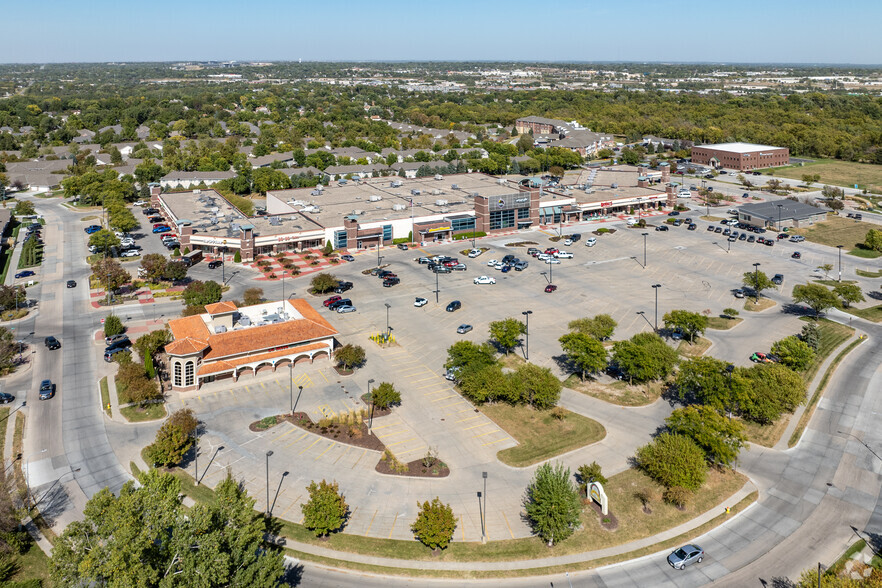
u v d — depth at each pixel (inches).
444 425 3545.8
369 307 5305.1
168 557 2089.1
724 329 4852.4
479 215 7588.6
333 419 3592.5
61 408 3710.6
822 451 3307.1
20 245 7135.8
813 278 6028.5
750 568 2516.0
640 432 3467.0
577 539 2689.5
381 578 2472.9
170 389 3939.5
